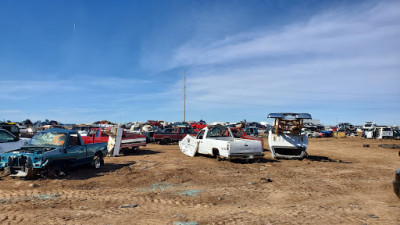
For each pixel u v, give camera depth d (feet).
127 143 56.03
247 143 43.73
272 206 20.59
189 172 34.73
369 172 36.70
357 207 20.49
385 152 68.49
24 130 108.17
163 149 67.62
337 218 17.80
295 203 21.56
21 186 25.46
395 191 21.83
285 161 47.26
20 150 29.60
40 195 22.59
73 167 33.06
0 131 36.24
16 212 18.06
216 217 17.74
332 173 35.65
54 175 29.25
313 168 39.73
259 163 43.96
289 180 30.73
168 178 30.81
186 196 23.13
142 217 17.56
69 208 19.25
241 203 21.34
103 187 26.16
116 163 42.27
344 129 172.35
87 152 34.40
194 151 51.29
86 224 16.06
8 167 27.53
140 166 39.45
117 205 20.24
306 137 49.55
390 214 18.78
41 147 30.22
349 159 52.95
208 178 31.24
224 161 45.57
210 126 50.70
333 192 25.35
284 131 53.57
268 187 27.09
